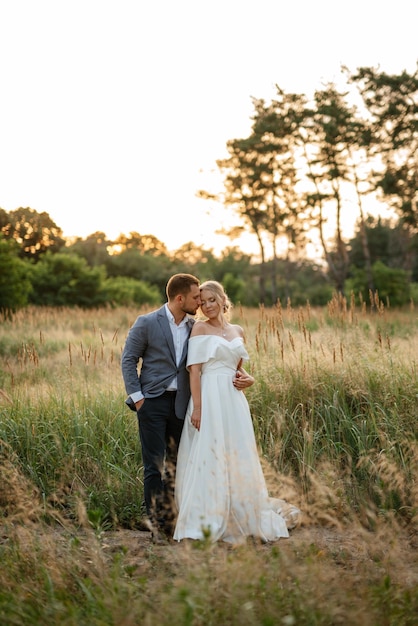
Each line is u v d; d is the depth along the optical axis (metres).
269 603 2.99
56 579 3.38
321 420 5.96
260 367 6.64
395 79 30.83
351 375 6.32
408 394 6.11
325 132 34.03
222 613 2.89
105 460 5.73
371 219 54.50
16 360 10.12
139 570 3.71
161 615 2.87
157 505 4.71
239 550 3.50
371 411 5.78
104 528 5.02
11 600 3.21
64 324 16.50
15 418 6.25
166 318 4.86
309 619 2.88
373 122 32.22
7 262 23.05
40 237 32.16
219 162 43.88
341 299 8.45
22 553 3.77
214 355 4.73
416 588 3.24
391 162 32.00
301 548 3.90
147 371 4.83
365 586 3.19
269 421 5.77
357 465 5.24
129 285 39.69
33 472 5.57
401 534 4.36
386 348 6.79
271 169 42.44
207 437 4.66
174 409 4.85
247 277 62.59
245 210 44.72
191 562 3.29
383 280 33.69
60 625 2.94
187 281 4.86
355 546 4.18
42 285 32.44
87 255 63.28
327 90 34.56
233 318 11.44
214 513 4.50
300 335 7.37
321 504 4.81
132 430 6.15
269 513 4.63
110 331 15.70
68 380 7.38
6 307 22.61
